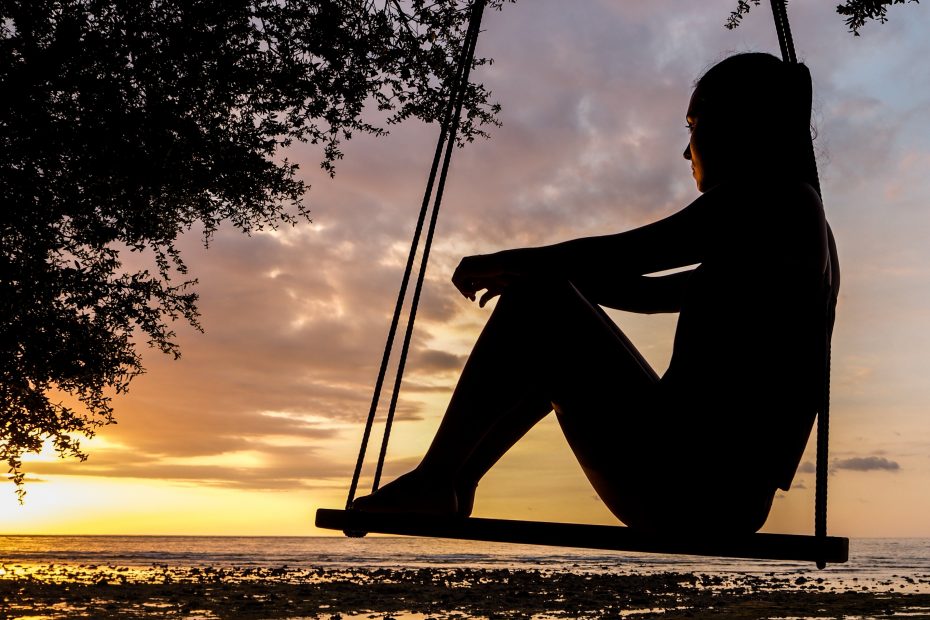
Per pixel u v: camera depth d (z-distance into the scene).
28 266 10.12
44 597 15.68
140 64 9.07
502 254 1.90
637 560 61.59
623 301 2.34
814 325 1.73
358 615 14.29
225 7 9.34
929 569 50.19
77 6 9.02
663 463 1.72
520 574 36.28
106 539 119.69
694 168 2.01
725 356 1.71
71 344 10.74
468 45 2.81
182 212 11.33
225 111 10.43
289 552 70.50
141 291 11.24
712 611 17.25
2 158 9.05
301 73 10.09
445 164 2.80
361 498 1.92
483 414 1.86
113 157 9.27
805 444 1.72
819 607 18.75
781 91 1.90
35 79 8.64
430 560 54.91
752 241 1.75
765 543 1.61
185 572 31.56
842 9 6.49
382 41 10.41
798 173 1.88
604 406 1.77
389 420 2.51
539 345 1.83
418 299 2.68
